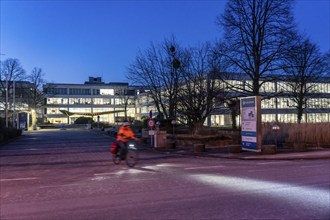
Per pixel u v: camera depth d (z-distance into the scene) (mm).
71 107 116625
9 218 6152
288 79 30469
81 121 89500
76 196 7906
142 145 25531
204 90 28766
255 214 6102
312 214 6051
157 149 21938
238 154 18109
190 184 9211
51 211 6594
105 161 15680
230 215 6066
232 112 29500
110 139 34188
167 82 30422
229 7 31906
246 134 19469
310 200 7109
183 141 24266
